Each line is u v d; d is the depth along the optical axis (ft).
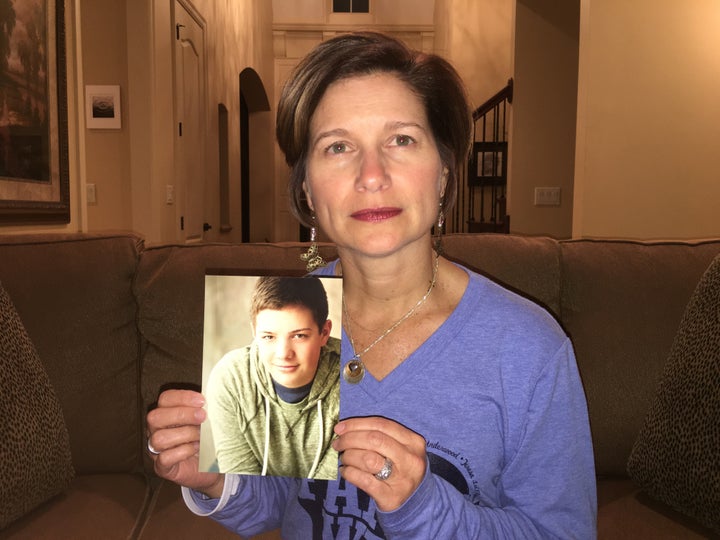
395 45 1.90
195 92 10.23
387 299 2.03
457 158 2.06
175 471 1.87
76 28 5.73
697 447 2.24
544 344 1.90
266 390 1.80
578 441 1.89
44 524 2.40
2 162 4.48
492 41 15.02
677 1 6.77
